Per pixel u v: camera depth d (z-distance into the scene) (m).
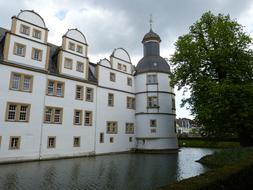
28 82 26.19
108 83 35.84
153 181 14.57
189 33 29.38
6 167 20.39
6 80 24.23
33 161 24.70
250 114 23.27
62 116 28.69
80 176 16.20
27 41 26.59
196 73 26.88
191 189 6.01
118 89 37.34
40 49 27.64
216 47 26.83
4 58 24.41
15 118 24.39
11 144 23.81
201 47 27.56
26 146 24.81
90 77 33.75
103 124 33.88
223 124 24.20
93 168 19.92
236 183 8.60
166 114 38.38
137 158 28.28
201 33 28.75
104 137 33.66
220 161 21.39
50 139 27.23
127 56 40.16
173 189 6.03
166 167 20.47
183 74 28.03
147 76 39.50
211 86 23.52
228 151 22.06
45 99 27.23
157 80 39.09
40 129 26.25
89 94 32.94
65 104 29.25
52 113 27.72
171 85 29.75
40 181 14.46
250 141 25.64
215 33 26.30
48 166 21.12
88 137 31.39
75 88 30.80
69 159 27.05
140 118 38.66
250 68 25.44
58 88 29.09
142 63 41.03
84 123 31.27
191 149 44.50
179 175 16.61
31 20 27.42
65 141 28.55
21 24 26.47
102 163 23.31
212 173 8.23
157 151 36.53
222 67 25.91
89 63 35.72
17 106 24.67
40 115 26.47
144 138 37.50
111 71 36.75
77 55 31.80
